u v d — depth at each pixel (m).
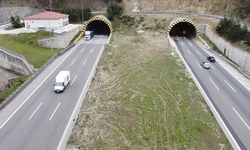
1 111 29.33
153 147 23.20
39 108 30.08
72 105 30.91
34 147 23.08
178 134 25.22
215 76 41.78
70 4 88.38
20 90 34.47
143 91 35.09
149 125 26.75
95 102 31.73
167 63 46.53
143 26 72.44
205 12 77.06
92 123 27.02
